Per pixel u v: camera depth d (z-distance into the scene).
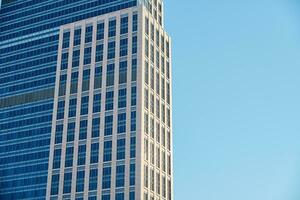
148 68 169.25
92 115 163.12
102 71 168.88
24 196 174.12
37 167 177.00
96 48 174.12
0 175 182.38
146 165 152.62
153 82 171.38
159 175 160.88
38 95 190.25
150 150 158.00
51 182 159.12
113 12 177.25
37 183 174.12
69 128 165.00
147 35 173.88
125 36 170.88
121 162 151.38
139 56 165.25
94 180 152.50
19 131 187.38
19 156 182.62
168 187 165.50
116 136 156.00
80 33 179.88
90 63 172.50
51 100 186.12
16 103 193.75
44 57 196.75
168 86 184.25
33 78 195.12
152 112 165.62
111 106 161.50
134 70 163.88
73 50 178.12
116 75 165.88
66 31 183.25
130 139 153.75
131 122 156.25
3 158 185.38
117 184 148.75
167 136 173.75
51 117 182.88
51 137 166.62
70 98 170.00
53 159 162.62
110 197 147.88
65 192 155.12
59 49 181.38
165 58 187.12
